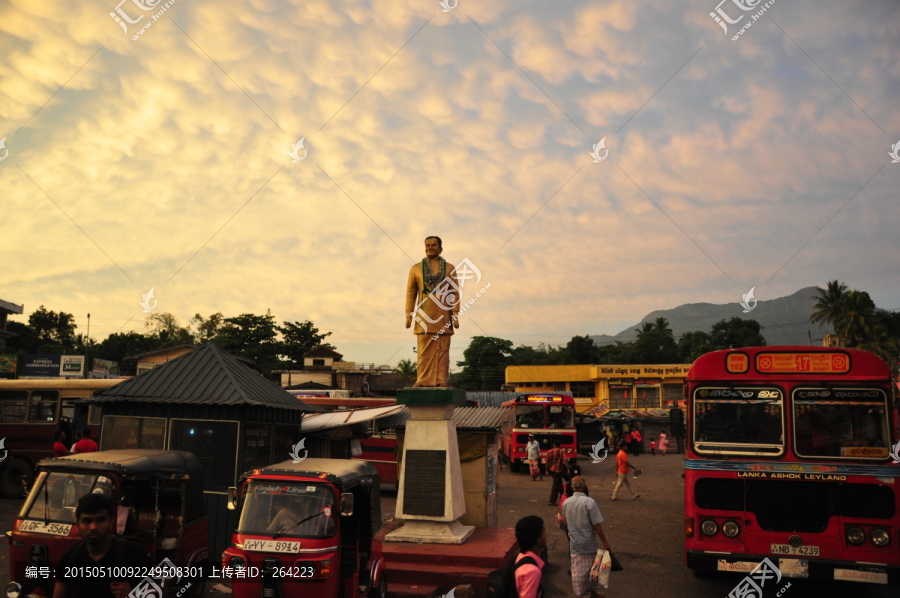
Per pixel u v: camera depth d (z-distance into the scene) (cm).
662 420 4600
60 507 780
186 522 876
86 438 1262
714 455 932
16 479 1825
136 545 501
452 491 1154
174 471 869
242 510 769
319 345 6322
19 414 1855
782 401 928
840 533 869
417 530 1152
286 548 732
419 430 1181
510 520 1728
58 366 3844
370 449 2197
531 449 2780
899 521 852
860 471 876
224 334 5416
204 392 1203
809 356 932
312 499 765
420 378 1223
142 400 1180
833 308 6738
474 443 1362
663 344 8069
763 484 905
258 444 1240
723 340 6994
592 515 854
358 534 857
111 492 781
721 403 952
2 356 3731
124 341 6812
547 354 8462
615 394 5922
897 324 6956
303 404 1400
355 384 5756
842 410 908
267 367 5425
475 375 7838
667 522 1683
